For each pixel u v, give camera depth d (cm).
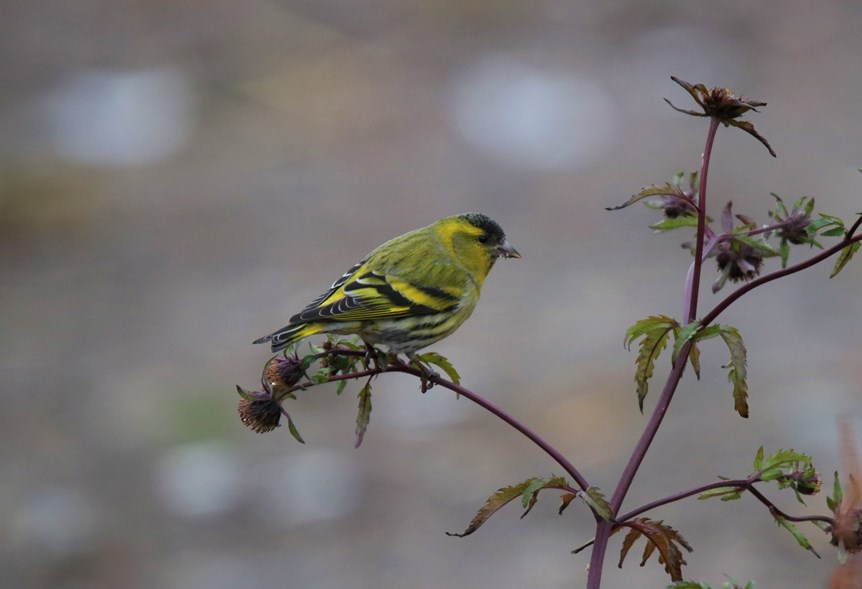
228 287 1777
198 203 2025
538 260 1748
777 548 1091
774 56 2261
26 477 1364
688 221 526
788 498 1169
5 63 2542
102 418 1480
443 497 1240
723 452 1232
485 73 2320
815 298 1569
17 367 1623
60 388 1566
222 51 2492
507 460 1285
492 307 1645
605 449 1274
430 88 2298
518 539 1182
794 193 1809
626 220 1838
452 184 1988
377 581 1128
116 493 1327
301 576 1134
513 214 1869
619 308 1590
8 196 2044
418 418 1407
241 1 2677
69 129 2289
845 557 423
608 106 2164
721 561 1077
